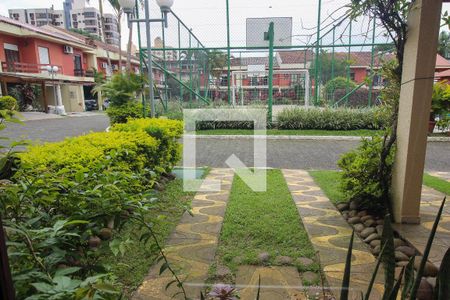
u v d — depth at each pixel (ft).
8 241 3.09
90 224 4.05
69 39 52.90
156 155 11.76
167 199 10.30
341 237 7.54
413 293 2.96
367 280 5.41
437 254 6.36
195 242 7.18
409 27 7.71
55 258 3.37
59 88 54.54
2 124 4.18
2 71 39.34
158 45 28.66
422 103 7.62
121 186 5.01
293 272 5.97
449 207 9.41
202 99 31.17
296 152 20.16
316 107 29.86
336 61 32.42
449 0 7.48
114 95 23.72
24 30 40.24
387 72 8.73
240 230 7.94
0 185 3.88
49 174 4.64
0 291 1.96
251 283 5.59
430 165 16.42
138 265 5.87
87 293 2.63
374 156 9.07
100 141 9.61
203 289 5.28
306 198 10.65
